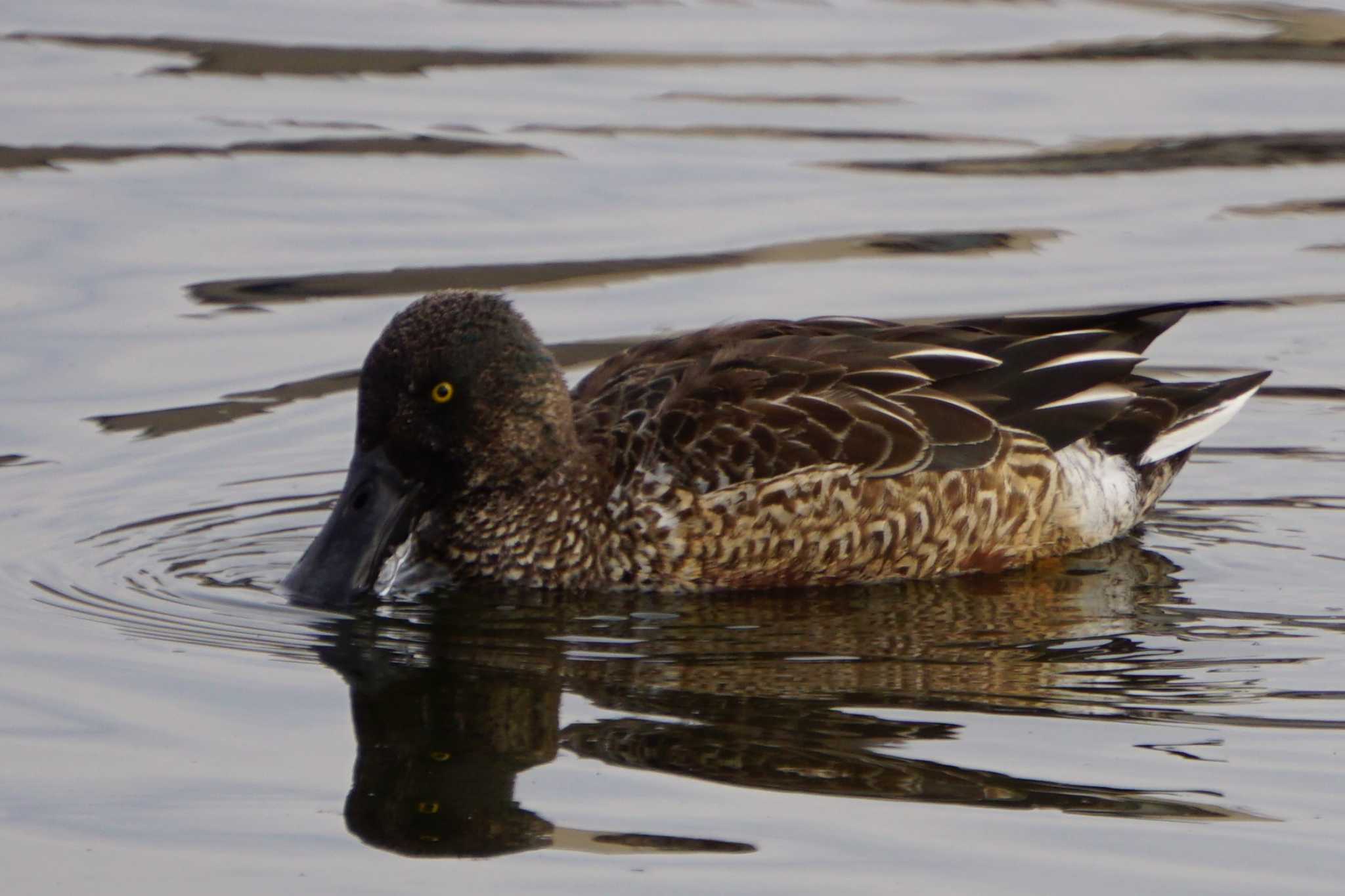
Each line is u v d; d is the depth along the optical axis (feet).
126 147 65.62
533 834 30.58
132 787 32.32
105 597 40.60
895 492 41.86
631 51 74.64
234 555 43.24
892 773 32.53
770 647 38.45
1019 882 29.14
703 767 32.76
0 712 35.09
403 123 67.97
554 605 41.32
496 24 77.30
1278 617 39.96
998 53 74.79
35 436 49.34
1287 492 47.47
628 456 42.04
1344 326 56.18
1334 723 34.53
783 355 42.93
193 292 56.95
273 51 74.02
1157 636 38.88
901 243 60.39
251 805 31.73
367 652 38.11
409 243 60.08
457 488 42.47
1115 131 68.23
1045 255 59.88
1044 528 43.32
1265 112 69.46
